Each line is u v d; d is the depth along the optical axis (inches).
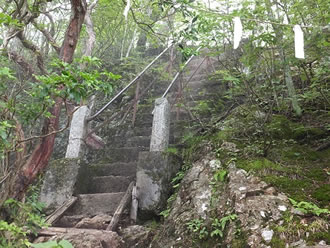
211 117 209.3
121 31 341.4
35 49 151.0
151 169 155.3
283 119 154.9
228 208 111.7
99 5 272.4
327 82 152.2
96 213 154.9
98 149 214.7
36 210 118.2
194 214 120.1
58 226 147.5
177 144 187.2
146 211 146.9
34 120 101.9
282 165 126.1
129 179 173.2
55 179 164.9
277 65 157.0
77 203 159.8
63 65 88.0
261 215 100.3
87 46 236.8
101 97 277.1
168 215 132.8
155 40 247.9
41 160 102.6
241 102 195.2
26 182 99.3
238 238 97.9
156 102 180.5
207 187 128.0
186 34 152.4
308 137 144.6
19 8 117.4
